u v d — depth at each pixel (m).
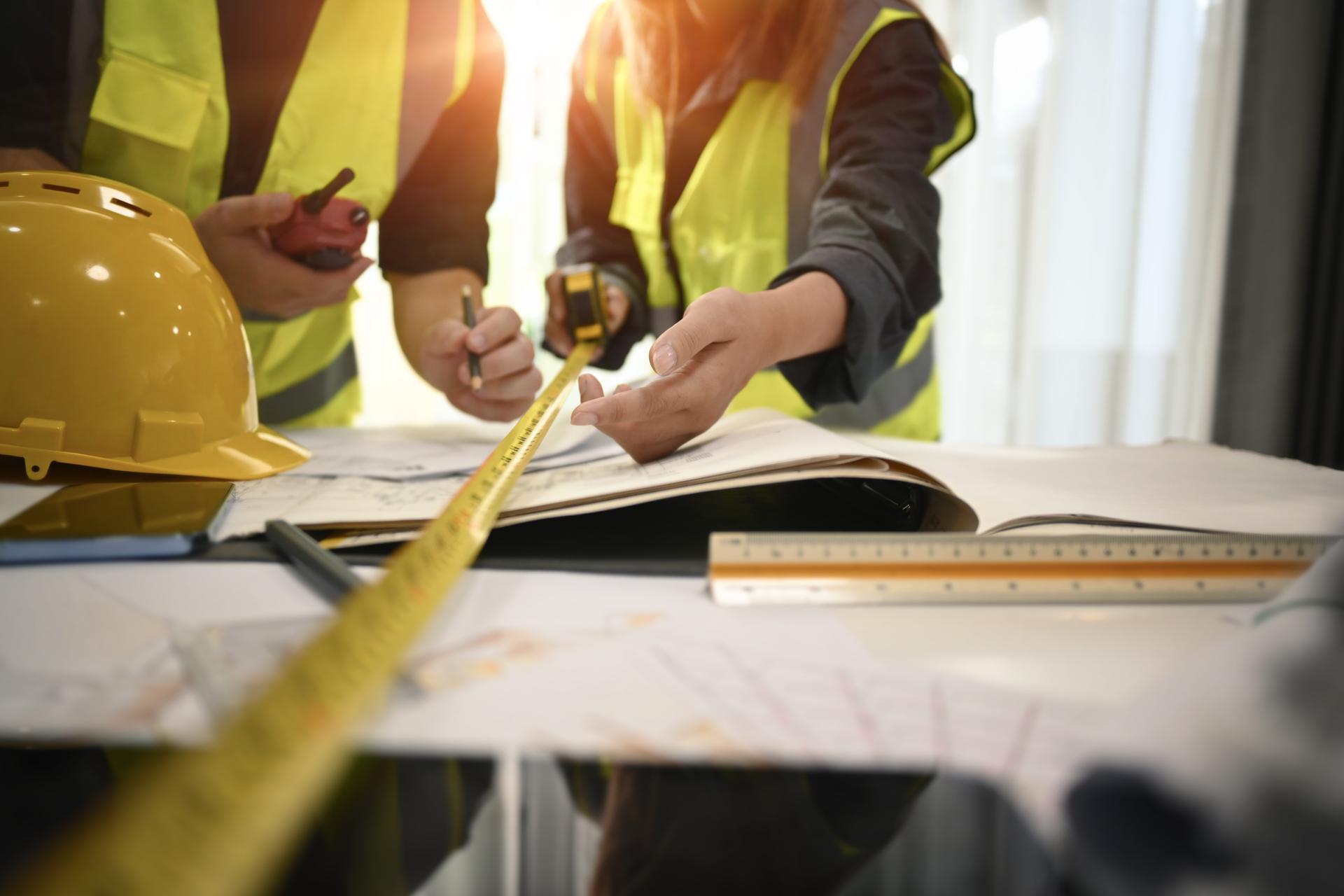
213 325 0.60
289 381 1.21
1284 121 1.64
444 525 0.38
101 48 0.93
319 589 0.36
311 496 0.52
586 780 0.23
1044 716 0.25
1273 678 0.22
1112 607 0.35
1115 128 1.66
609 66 1.24
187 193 1.00
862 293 0.77
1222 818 0.19
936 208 0.98
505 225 1.54
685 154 1.21
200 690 0.26
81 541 0.40
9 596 0.35
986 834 0.20
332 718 0.19
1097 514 0.49
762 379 1.33
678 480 0.45
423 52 1.04
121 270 0.56
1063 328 1.73
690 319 0.55
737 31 1.15
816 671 0.28
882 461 0.46
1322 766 0.19
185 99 0.96
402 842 0.22
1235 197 1.68
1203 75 1.67
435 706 0.25
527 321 1.57
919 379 1.42
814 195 1.17
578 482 0.51
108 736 0.23
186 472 0.56
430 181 1.08
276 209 0.78
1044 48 1.63
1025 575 0.37
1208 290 1.72
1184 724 0.21
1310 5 1.61
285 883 0.21
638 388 0.54
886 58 1.03
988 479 0.61
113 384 0.55
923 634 0.32
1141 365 1.76
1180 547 0.39
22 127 0.92
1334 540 0.40
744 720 0.25
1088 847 0.19
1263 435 1.73
